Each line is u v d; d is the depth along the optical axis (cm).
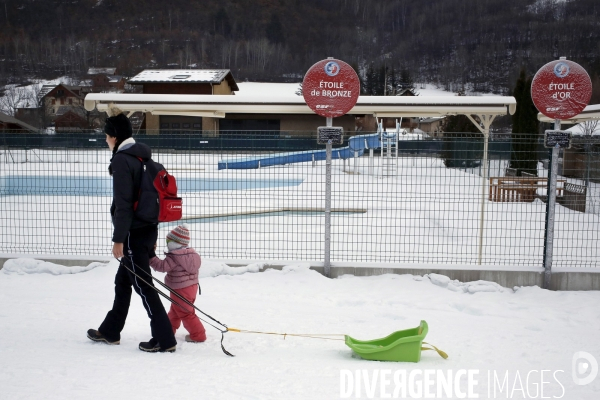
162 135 968
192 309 535
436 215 1391
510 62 14075
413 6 18975
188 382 415
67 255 834
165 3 18600
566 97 756
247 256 895
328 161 789
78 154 1094
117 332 520
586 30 13450
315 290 740
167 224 1243
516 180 1778
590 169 1295
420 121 6712
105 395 380
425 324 514
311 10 19750
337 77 767
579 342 571
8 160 1092
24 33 15888
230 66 15362
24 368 437
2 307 645
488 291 754
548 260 775
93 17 17750
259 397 388
